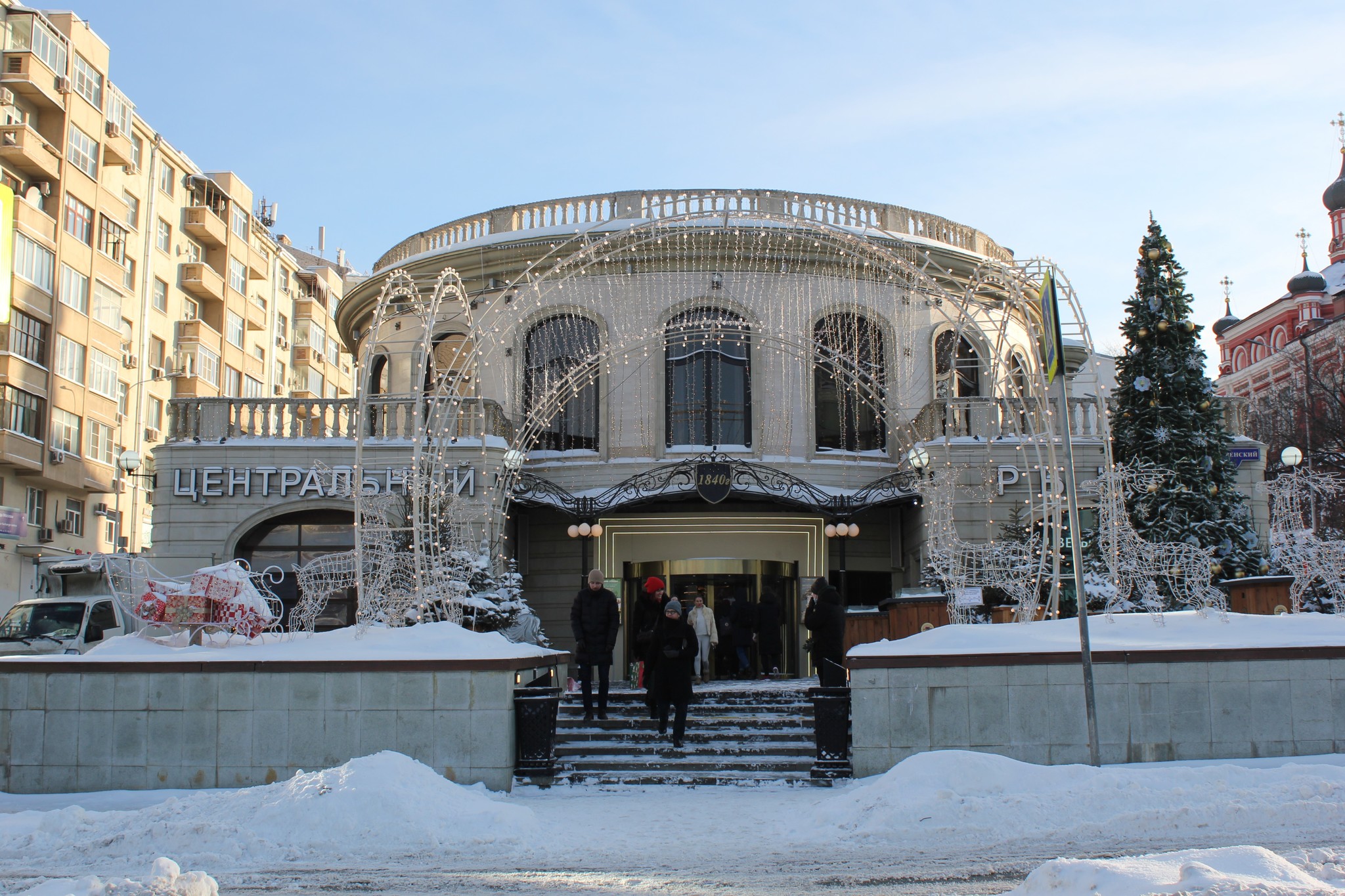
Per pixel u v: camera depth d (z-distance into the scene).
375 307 26.23
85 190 37.72
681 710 13.41
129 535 41.25
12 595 33.81
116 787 11.88
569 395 24.09
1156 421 19.28
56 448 35.50
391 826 9.37
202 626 12.95
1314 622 12.68
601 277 24.12
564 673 16.92
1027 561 16.14
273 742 11.88
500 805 10.02
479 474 21.14
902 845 8.79
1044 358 15.09
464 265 24.62
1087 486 18.62
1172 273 19.83
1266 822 8.81
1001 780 9.89
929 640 12.39
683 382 23.97
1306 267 55.62
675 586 23.39
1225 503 19.16
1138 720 11.48
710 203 23.88
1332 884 6.08
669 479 21.92
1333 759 11.16
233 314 50.44
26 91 35.47
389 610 14.59
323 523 22.02
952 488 19.33
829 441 24.27
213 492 21.64
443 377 16.97
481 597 17.72
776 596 21.62
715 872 7.98
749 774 12.55
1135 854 8.00
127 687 12.03
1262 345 58.09
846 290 24.22
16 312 33.69
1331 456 36.25
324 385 61.09
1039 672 11.59
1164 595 17.42
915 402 24.36
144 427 42.88
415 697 11.90
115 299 39.56
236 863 8.62
